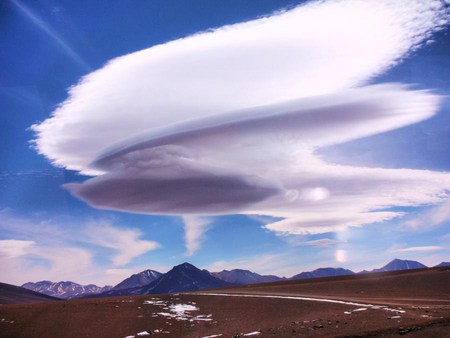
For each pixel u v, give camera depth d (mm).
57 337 25625
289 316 32312
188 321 30859
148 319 30984
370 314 30062
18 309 32531
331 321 27641
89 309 33406
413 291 50562
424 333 20812
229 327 28469
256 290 59562
